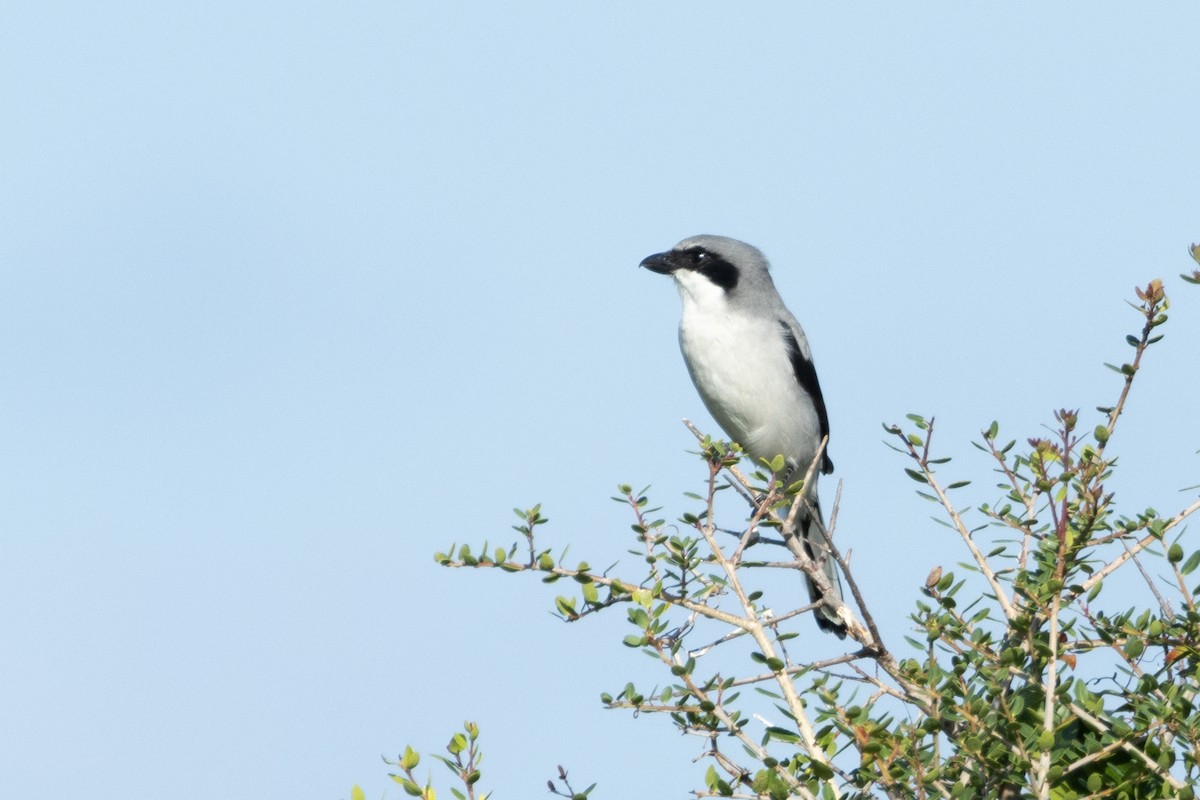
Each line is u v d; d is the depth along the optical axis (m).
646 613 7.15
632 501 7.74
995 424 7.96
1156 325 7.73
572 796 6.75
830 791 6.52
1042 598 6.94
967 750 6.50
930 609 7.37
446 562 7.80
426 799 6.80
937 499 7.87
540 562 7.71
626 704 7.08
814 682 7.15
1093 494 7.22
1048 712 6.64
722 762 6.98
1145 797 6.92
